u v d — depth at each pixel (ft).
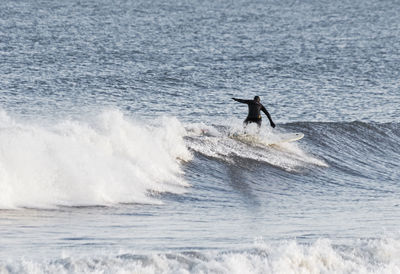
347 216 175.11
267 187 211.20
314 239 134.92
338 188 225.56
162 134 215.10
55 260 93.45
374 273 110.01
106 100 404.36
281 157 246.68
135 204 164.14
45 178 157.58
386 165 273.13
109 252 105.09
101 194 163.02
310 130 289.12
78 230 129.59
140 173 185.98
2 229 124.88
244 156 234.38
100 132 193.47
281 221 160.76
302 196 205.46
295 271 104.94
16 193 150.41
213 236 132.67
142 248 113.70
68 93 416.67
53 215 142.20
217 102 419.54
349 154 275.59
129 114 366.84
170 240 124.47
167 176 196.34
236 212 169.99
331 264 109.60
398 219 174.29
